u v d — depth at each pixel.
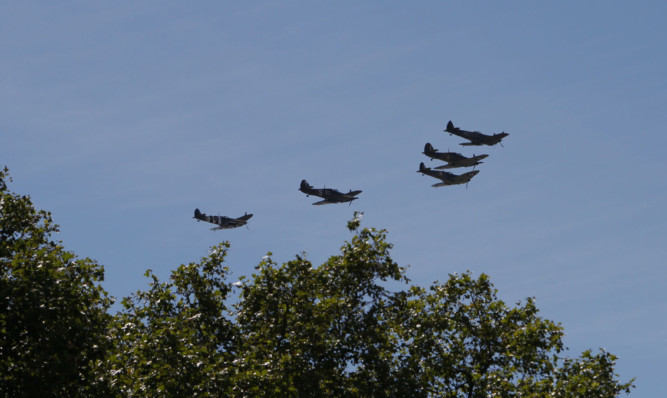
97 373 30.67
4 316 29.56
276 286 38.75
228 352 37.19
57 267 31.08
